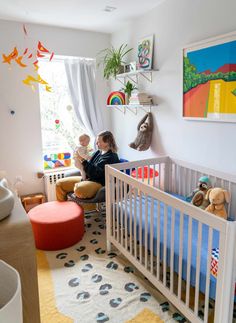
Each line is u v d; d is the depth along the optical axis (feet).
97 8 9.21
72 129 12.66
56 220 8.32
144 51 9.89
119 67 10.73
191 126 8.28
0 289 2.72
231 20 6.68
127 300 6.22
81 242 8.85
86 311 5.94
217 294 4.25
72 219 8.47
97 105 12.39
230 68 6.70
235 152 6.99
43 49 9.75
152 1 8.71
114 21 10.55
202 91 7.61
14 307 2.27
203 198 7.10
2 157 11.12
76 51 11.69
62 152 12.48
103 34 12.16
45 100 11.93
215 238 6.04
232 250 3.97
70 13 9.64
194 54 7.70
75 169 11.63
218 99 7.14
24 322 3.81
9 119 11.00
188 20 7.93
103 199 9.04
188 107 8.18
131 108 11.28
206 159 7.91
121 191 7.31
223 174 7.24
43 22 10.59
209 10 7.23
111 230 8.10
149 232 6.53
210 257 4.44
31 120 11.38
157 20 9.17
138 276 7.07
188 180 8.60
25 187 11.70
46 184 11.59
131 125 11.44
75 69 11.85
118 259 7.86
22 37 10.64
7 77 10.68
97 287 6.68
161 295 6.34
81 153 10.27
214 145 7.57
